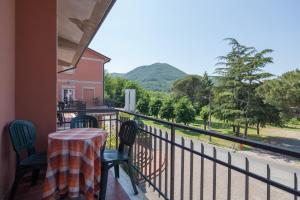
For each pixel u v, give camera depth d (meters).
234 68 20.17
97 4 3.87
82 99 24.14
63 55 8.61
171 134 2.31
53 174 2.14
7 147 2.57
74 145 2.13
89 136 2.29
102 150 2.49
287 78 17.80
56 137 2.23
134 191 2.66
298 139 17.53
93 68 24.92
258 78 19.20
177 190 5.34
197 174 6.18
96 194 2.29
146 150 3.06
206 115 22.08
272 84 17.98
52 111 3.20
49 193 2.11
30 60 3.12
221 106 20.53
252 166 4.18
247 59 19.97
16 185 2.33
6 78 2.57
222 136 1.51
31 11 3.12
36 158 2.54
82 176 2.15
